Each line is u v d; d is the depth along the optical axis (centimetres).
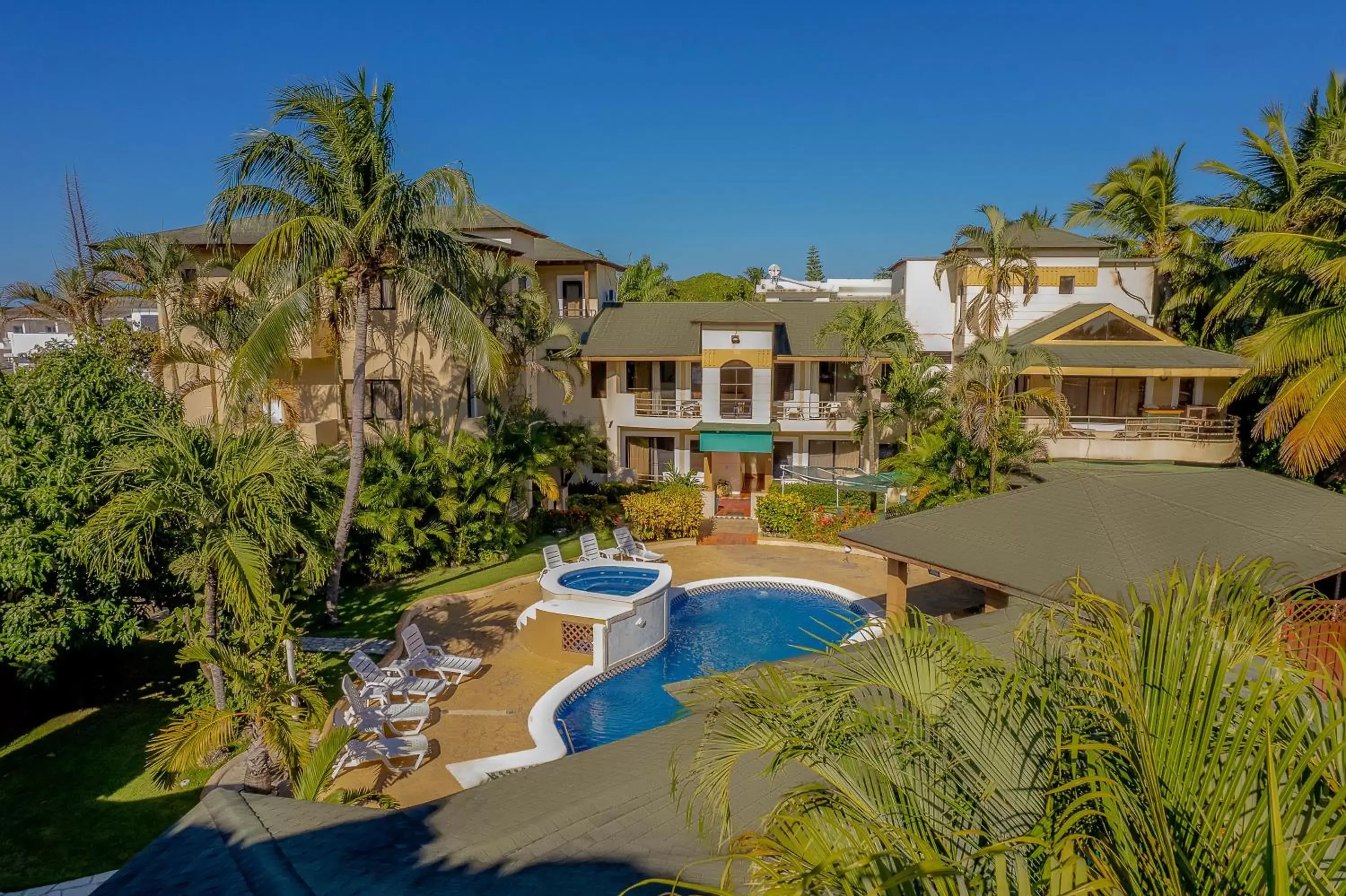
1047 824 356
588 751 997
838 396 4044
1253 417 3062
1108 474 1814
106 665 1983
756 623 2473
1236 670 441
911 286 4144
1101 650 425
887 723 484
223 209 2034
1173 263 3519
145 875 585
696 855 682
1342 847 296
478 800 824
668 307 4341
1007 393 3091
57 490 1491
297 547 1577
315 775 1068
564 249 4653
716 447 3722
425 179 2130
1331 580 1581
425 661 1939
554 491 2998
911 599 2522
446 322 2259
